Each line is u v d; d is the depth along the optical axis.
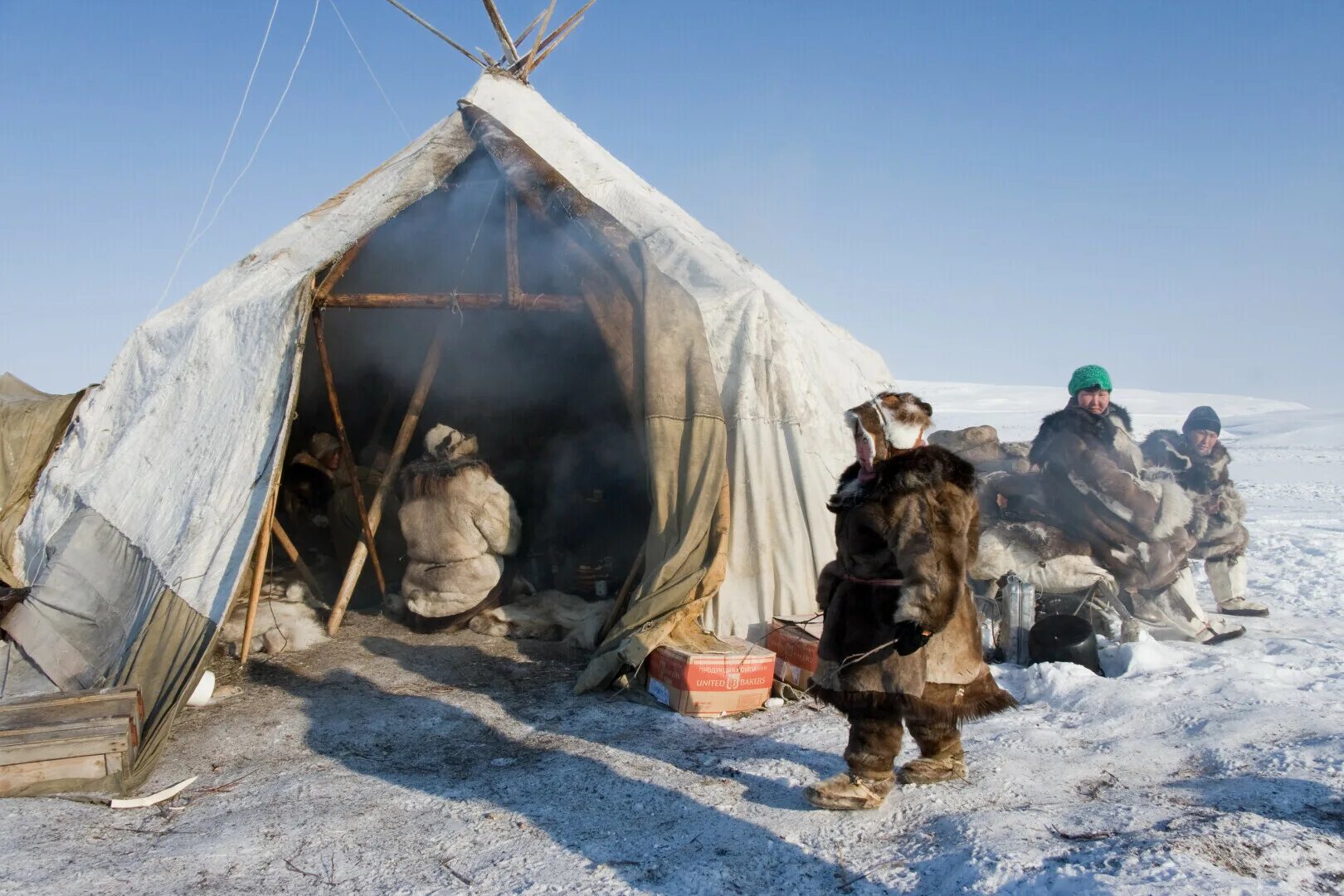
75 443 7.37
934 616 3.37
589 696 5.71
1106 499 6.48
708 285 7.01
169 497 6.11
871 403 3.70
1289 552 11.06
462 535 7.00
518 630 7.02
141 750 4.74
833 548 6.60
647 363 6.34
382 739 5.04
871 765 3.79
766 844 3.63
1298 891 3.01
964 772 4.11
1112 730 4.77
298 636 6.83
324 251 7.14
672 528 6.13
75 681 5.42
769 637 5.93
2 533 7.22
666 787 4.24
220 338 6.62
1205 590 8.91
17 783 4.33
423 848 3.72
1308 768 4.03
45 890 3.39
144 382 7.30
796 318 7.89
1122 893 2.88
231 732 5.16
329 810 4.11
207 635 5.29
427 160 7.66
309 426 9.87
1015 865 3.21
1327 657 5.98
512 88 8.95
